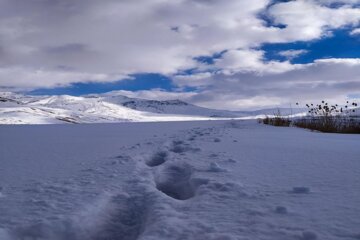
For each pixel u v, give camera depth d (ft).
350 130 40.63
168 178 15.51
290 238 7.53
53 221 8.82
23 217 9.19
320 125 43.93
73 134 39.01
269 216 8.96
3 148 24.73
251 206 9.87
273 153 19.86
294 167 15.38
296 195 10.80
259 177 13.57
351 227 7.93
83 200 10.64
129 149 22.67
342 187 11.50
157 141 27.37
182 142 26.61
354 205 9.50
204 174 14.38
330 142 25.96
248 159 17.90
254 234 7.80
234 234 7.82
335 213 8.93
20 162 18.11
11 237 8.20
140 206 10.75
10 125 69.05
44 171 15.53
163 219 8.80
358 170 14.17
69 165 17.10
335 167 15.01
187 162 17.21
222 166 16.05
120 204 10.90
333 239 7.33
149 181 13.41
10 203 10.43
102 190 11.84
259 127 46.19
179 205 10.26
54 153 21.72
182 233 7.96
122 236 9.16
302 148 21.95
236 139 28.50
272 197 10.69
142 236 8.18
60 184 12.84
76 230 8.79
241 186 12.00
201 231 8.05
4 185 12.81
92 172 15.01
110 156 19.89
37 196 11.18
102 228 9.47
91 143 27.84
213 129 41.16
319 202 9.93
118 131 43.34
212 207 9.90
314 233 7.48
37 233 8.43
